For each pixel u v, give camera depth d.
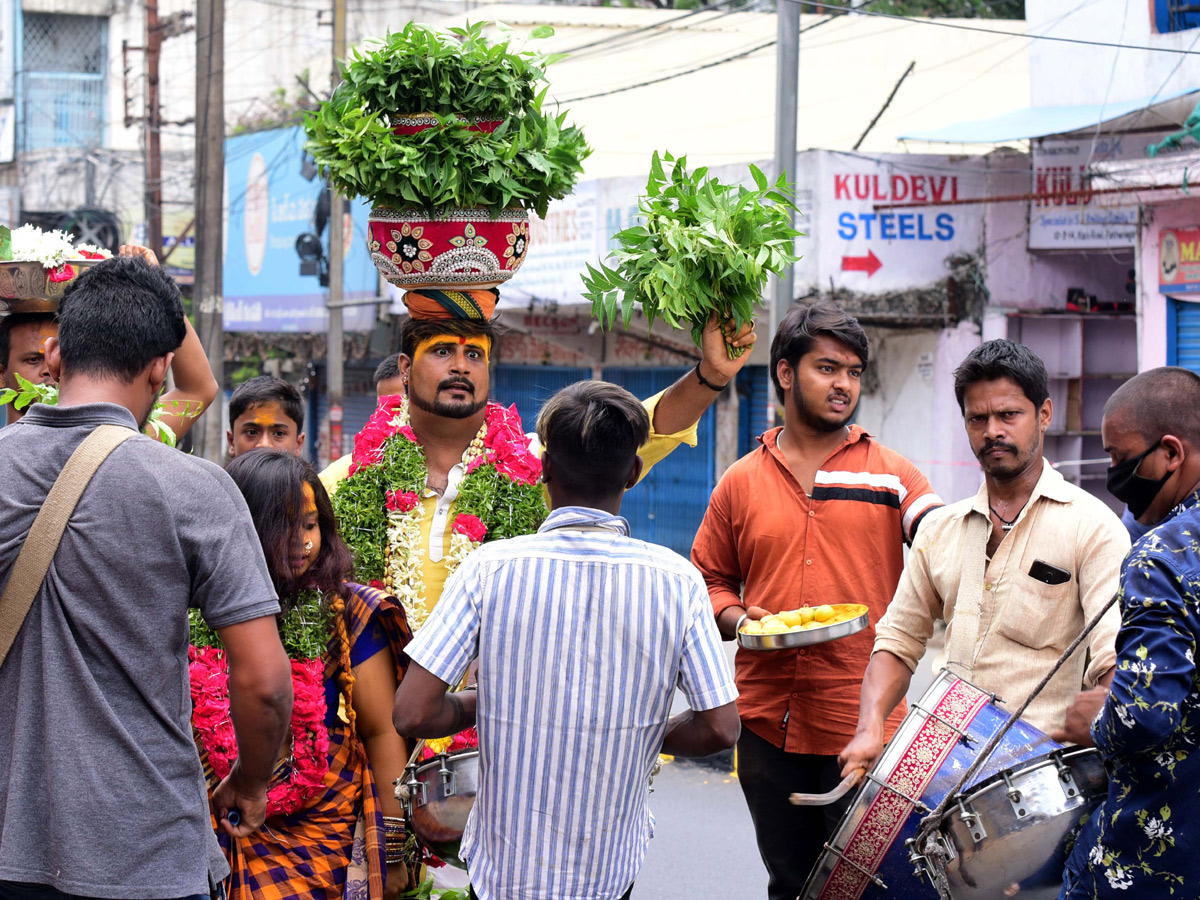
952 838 3.38
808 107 17.83
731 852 6.64
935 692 3.64
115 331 2.86
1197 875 2.93
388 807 3.66
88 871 2.64
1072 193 10.95
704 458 16.41
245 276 23.23
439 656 2.95
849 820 3.53
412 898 3.96
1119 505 13.24
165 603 2.74
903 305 12.84
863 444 4.61
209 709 3.40
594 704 2.88
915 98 17.69
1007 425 3.82
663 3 23.23
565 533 2.98
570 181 4.18
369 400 22.38
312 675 3.42
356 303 18.17
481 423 4.32
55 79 26.75
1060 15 12.67
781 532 4.52
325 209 20.75
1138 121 11.92
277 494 3.41
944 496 12.94
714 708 2.96
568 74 19.05
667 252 4.00
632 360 17.02
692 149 18.48
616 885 2.95
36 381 4.35
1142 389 3.23
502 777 2.93
